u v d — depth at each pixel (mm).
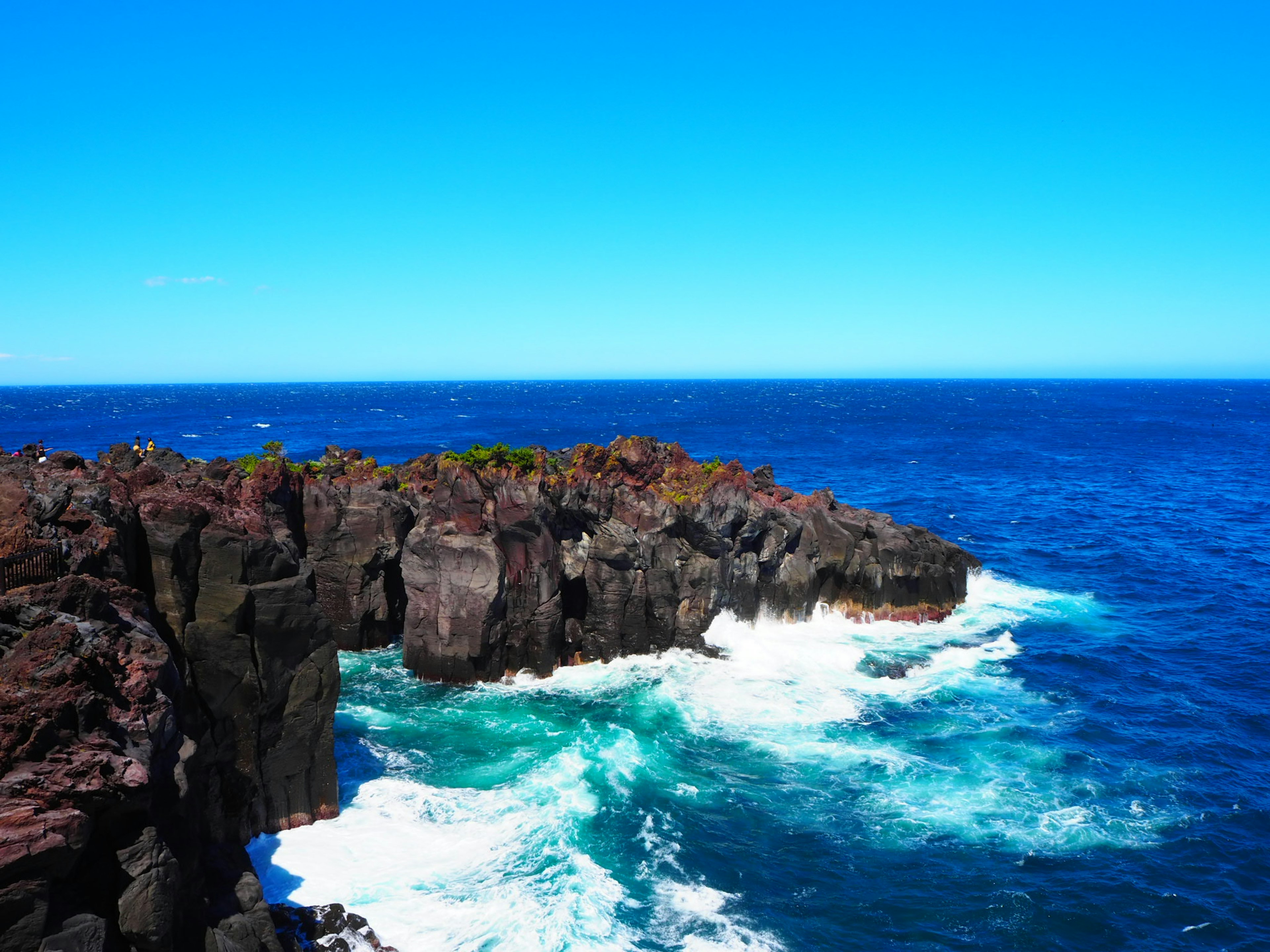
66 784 17094
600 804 33625
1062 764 37844
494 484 46156
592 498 48188
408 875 28625
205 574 28422
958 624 57094
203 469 52750
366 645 51250
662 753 38219
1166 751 39188
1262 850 31531
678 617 50094
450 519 46125
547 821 32062
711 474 51625
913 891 28922
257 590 29109
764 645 51062
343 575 49844
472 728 40531
